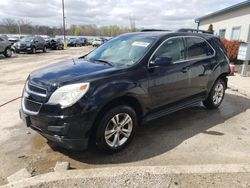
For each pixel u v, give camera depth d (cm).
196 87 560
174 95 505
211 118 588
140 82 431
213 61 600
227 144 459
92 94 374
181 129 520
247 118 595
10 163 384
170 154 419
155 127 527
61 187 307
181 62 513
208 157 411
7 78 1062
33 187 306
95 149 421
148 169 346
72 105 362
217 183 323
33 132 488
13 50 2561
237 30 1997
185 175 336
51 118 367
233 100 749
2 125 523
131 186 312
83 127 371
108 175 329
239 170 351
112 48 523
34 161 390
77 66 445
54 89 372
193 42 558
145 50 466
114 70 416
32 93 392
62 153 413
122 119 420
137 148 437
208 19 2750
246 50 1073
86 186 310
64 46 4003
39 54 2536
